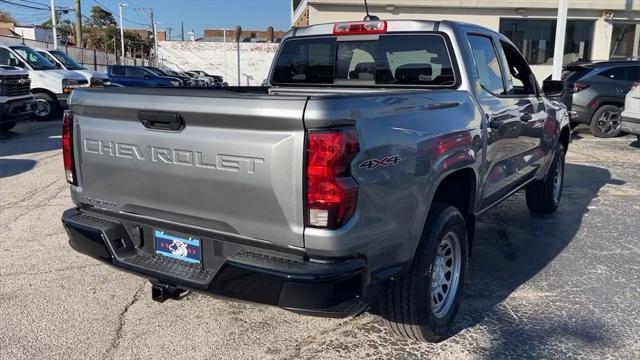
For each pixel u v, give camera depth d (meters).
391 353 3.44
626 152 11.10
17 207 6.60
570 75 13.09
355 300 2.71
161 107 2.83
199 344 3.54
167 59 54.28
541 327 3.79
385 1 17.70
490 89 4.38
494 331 3.73
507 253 5.27
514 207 6.96
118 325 3.76
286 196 2.56
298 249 2.62
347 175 2.55
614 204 7.09
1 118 12.08
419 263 3.19
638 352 3.47
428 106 3.27
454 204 3.92
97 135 3.20
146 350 3.46
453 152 3.38
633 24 19.23
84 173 3.36
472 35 4.30
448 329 3.62
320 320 3.87
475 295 4.31
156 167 2.96
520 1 18.28
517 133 4.75
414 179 2.99
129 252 3.25
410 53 4.32
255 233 2.71
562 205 7.04
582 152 11.10
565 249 5.39
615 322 3.87
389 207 2.82
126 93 2.99
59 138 12.54
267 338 3.62
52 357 3.35
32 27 58.47
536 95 5.39
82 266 4.78
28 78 13.24
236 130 2.65
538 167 5.73
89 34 73.12
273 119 2.52
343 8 17.69
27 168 8.94
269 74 5.32
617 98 12.60
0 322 3.76
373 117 2.72
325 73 4.93
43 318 3.83
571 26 19.20
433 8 18.14
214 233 2.86
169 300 4.14
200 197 2.83
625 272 4.79
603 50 19.19
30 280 4.47
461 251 3.69
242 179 2.66
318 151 2.47
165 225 3.06
